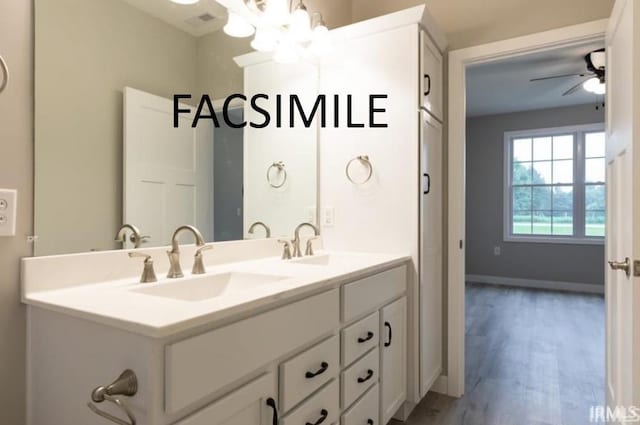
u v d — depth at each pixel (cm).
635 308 124
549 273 554
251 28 184
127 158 134
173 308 90
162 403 79
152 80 143
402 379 195
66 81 116
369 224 213
